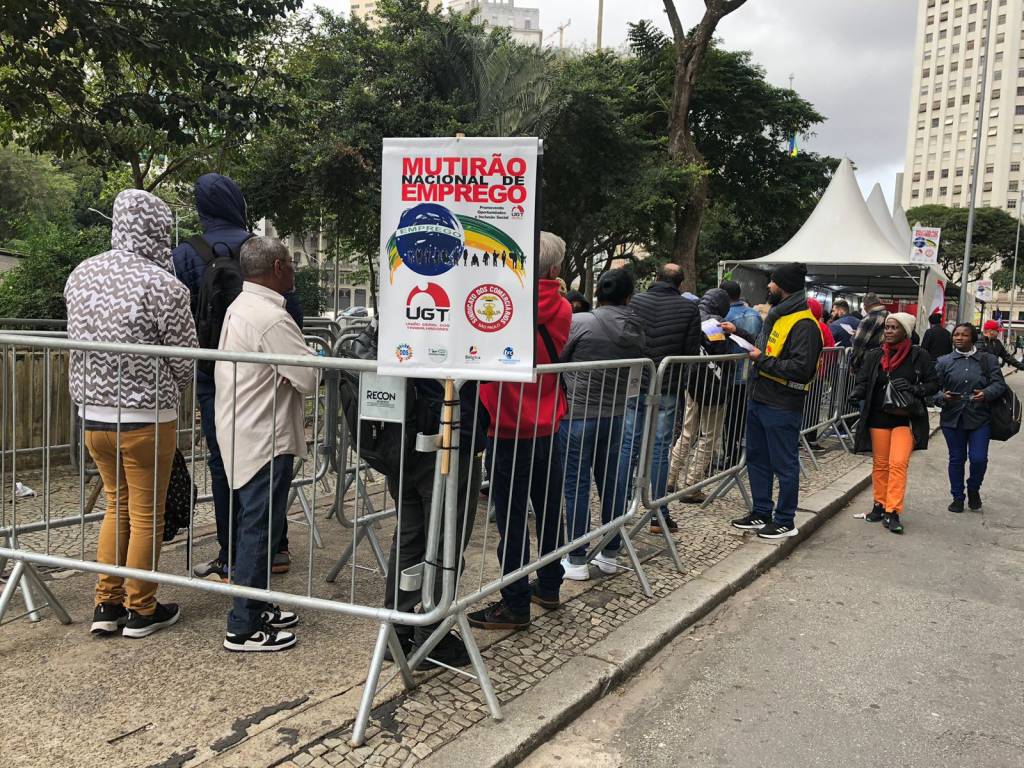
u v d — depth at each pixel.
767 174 25.38
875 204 21.38
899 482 5.95
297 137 14.93
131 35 6.05
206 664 3.01
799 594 4.50
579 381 4.02
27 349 5.56
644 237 21.84
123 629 3.28
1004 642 3.88
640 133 19.84
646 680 3.34
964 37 99.75
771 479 5.38
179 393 3.27
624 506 4.24
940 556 5.35
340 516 4.26
